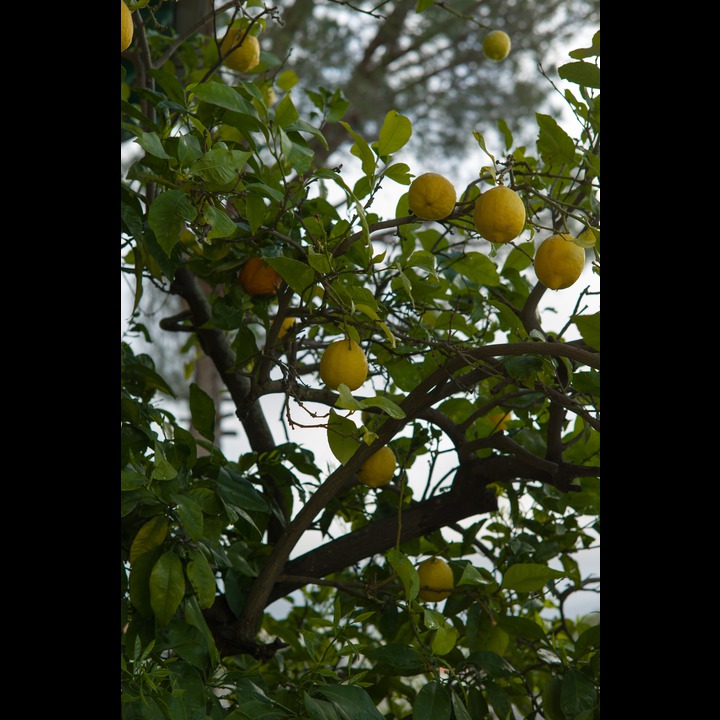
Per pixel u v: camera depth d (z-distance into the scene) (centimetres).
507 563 108
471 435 116
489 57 105
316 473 113
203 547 88
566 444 101
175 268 94
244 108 84
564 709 85
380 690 105
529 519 116
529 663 117
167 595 81
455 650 93
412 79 435
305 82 401
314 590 138
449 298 115
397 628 100
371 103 408
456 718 79
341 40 409
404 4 399
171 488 86
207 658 84
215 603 99
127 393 99
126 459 88
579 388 85
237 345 106
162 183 82
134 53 107
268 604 102
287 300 91
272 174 92
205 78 99
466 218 85
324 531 118
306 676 81
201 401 103
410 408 85
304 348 110
